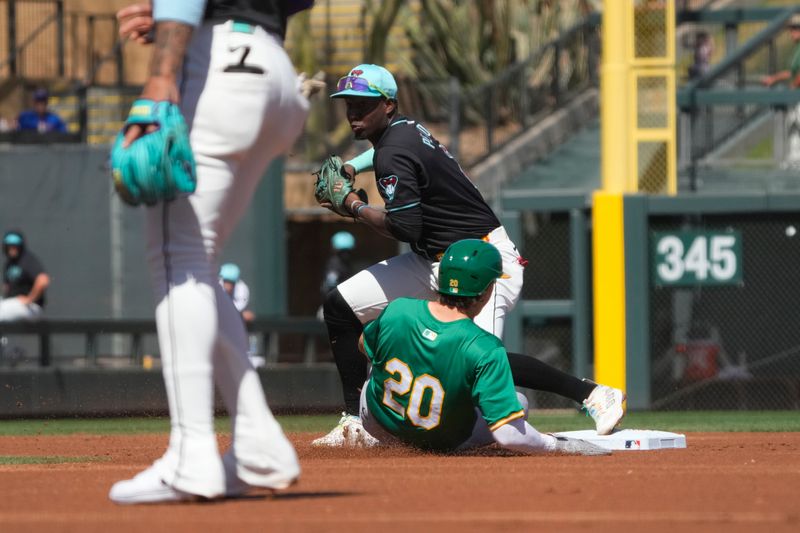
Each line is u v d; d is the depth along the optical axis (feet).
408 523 38.99
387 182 69.97
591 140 207.21
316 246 225.15
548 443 64.08
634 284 139.23
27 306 166.81
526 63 204.44
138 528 38.09
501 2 245.86
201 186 41.78
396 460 62.13
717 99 159.12
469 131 211.61
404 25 248.52
